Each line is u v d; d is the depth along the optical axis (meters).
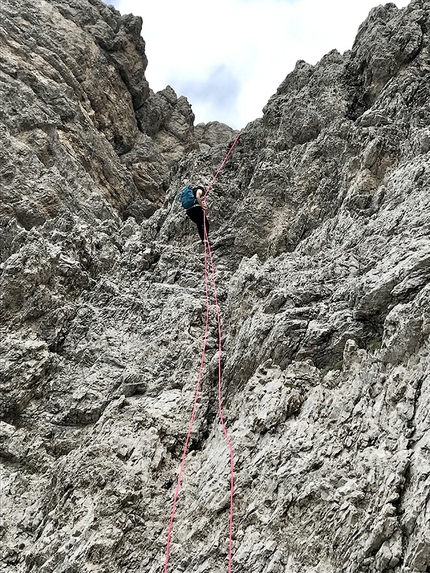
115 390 13.02
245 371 11.62
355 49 21.89
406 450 8.41
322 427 9.60
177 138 39.00
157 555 9.52
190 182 21.05
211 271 16.59
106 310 15.13
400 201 13.66
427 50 19.33
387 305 10.62
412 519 7.62
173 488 10.53
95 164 29.62
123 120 35.59
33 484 11.92
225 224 18.88
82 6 36.72
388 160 16.11
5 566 10.44
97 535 9.73
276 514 8.83
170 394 12.33
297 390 10.50
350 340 10.53
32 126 25.45
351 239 13.59
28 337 14.34
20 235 16.94
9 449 12.43
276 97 22.95
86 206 23.22
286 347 11.26
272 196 18.09
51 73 30.64
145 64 38.59
